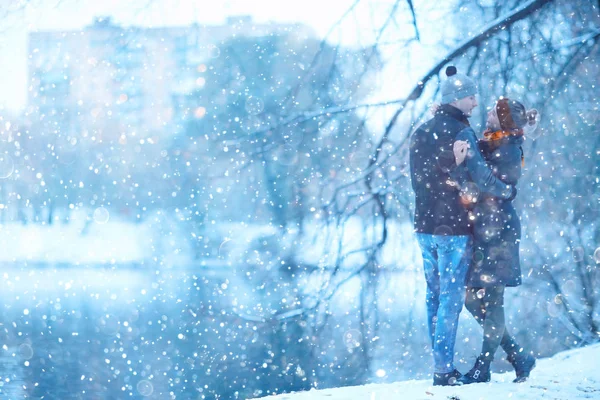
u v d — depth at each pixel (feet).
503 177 16.84
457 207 16.57
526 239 27.50
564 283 27.43
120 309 43.47
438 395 15.01
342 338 24.43
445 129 16.63
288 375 24.47
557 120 24.93
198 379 25.98
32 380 27.71
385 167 22.52
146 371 28.22
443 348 16.61
